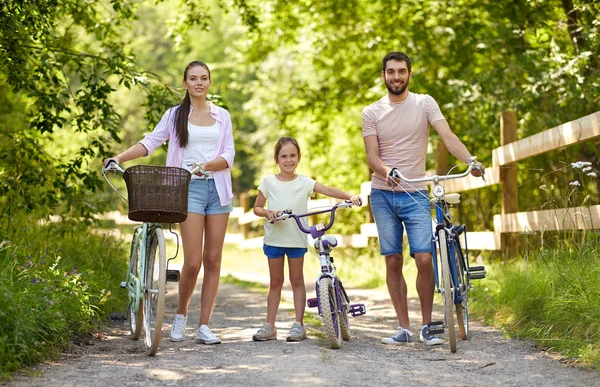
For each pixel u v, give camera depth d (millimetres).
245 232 23734
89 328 7555
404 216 7223
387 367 5969
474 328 8023
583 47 12891
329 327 6629
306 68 24188
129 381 5449
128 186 6262
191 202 7168
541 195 12562
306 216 7172
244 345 7004
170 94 11359
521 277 8562
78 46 12844
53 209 10891
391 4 17781
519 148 10195
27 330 6008
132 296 7164
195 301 11500
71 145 17203
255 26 14148
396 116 7270
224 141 7305
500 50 15383
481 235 11648
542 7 13828
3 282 6438
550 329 6957
